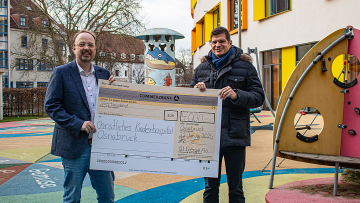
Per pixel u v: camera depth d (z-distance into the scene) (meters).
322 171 4.69
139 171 2.74
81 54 2.63
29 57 25.58
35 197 3.73
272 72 16.08
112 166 2.70
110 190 2.81
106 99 2.73
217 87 2.99
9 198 3.70
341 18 11.05
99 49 23.88
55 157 6.13
